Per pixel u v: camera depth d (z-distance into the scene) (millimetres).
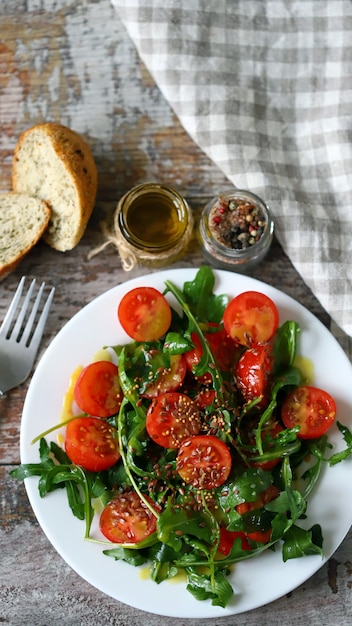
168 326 874
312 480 862
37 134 896
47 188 915
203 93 917
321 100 934
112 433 864
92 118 945
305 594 894
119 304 870
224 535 854
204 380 874
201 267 883
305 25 935
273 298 886
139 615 889
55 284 928
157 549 847
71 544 855
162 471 852
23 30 949
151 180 941
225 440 842
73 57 948
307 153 934
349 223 919
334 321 922
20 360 903
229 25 928
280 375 873
